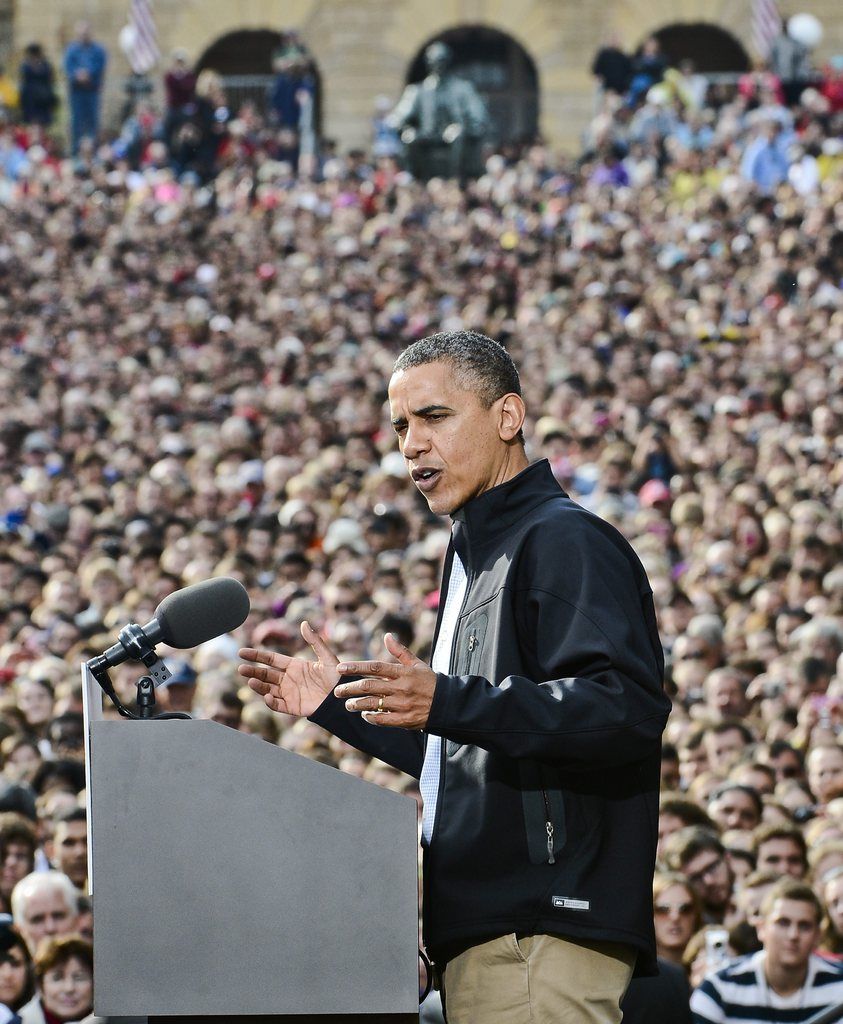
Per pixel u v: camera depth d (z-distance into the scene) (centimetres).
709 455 5909
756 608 4247
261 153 12131
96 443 6388
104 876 1116
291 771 1117
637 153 11588
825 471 5794
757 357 7856
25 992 2073
